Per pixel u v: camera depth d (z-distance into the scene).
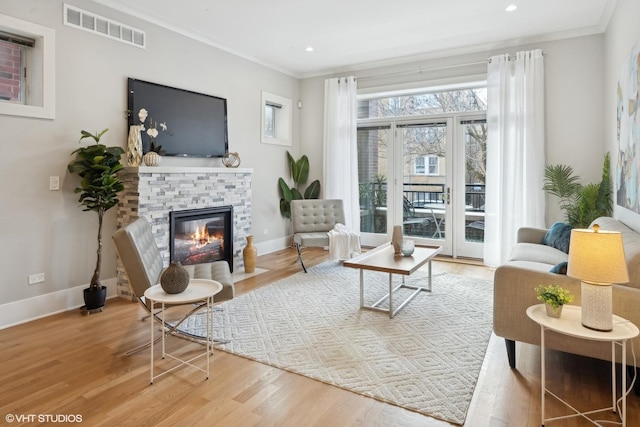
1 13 2.95
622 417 1.76
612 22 3.87
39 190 3.25
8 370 2.36
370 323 3.11
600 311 1.80
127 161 3.89
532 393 2.12
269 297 3.77
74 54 3.45
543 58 4.70
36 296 3.26
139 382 2.23
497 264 5.02
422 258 3.54
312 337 2.84
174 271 2.34
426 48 5.19
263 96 5.77
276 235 6.16
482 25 4.40
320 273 4.70
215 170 4.52
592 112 4.50
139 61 4.02
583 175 4.59
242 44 5.03
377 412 1.95
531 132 4.71
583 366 2.42
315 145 6.50
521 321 2.29
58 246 3.40
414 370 2.36
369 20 4.25
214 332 2.93
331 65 6.00
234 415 1.92
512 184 4.86
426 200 5.82
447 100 5.62
